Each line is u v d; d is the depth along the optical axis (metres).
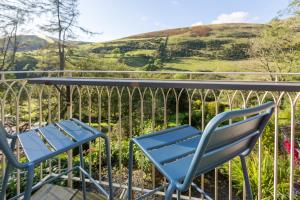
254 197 2.59
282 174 2.60
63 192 2.10
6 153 1.03
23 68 11.16
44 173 2.69
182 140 1.39
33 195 2.04
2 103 1.98
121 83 1.65
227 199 2.90
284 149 2.84
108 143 1.52
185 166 1.11
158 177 2.90
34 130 1.59
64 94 2.42
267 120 1.10
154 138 1.41
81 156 1.97
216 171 2.02
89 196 2.08
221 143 0.93
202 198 2.07
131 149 1.44
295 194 2.45
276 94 1.79
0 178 2.16
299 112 3.02
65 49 11.91
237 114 0.86
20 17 11.01
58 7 11.61
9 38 10.95
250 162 2.74
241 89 1.43
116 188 2.43
